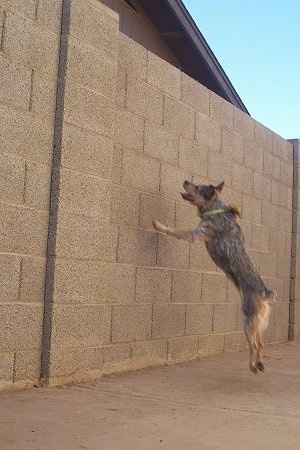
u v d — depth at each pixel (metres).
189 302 3.71
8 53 2.49
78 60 2.79
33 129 2.59
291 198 5.31
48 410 2.23
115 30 3.04
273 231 4.93
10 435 1.90
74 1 2.78
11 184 2.48
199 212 3.24
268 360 3.98
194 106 3.85
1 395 2.39
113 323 3.08
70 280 2.71
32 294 2.58
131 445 1.87
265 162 4.82
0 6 2.45
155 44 4.92
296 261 5.28
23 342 2.53
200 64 5.11
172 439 1.96
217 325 4.02
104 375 3.00
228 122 4.25
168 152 3.57
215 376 3.22
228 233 3.17
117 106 3.16
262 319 3.08
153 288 3.38
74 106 2.76
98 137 2.89
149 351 3.35
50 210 2.66
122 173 3.18
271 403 2.60
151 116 3.43
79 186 2.77
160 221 3.47
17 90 2.52
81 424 2.08
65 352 2.69
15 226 2.50
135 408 2.37
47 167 2.66
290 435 2.08
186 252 3.68
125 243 3.18
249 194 4.54
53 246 2.64
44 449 1.78
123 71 3.21
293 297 5.23
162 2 4.54
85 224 2.80
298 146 5.37
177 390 2.78
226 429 2.12
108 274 2.98
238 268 3.13
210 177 4.02
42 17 2.66
